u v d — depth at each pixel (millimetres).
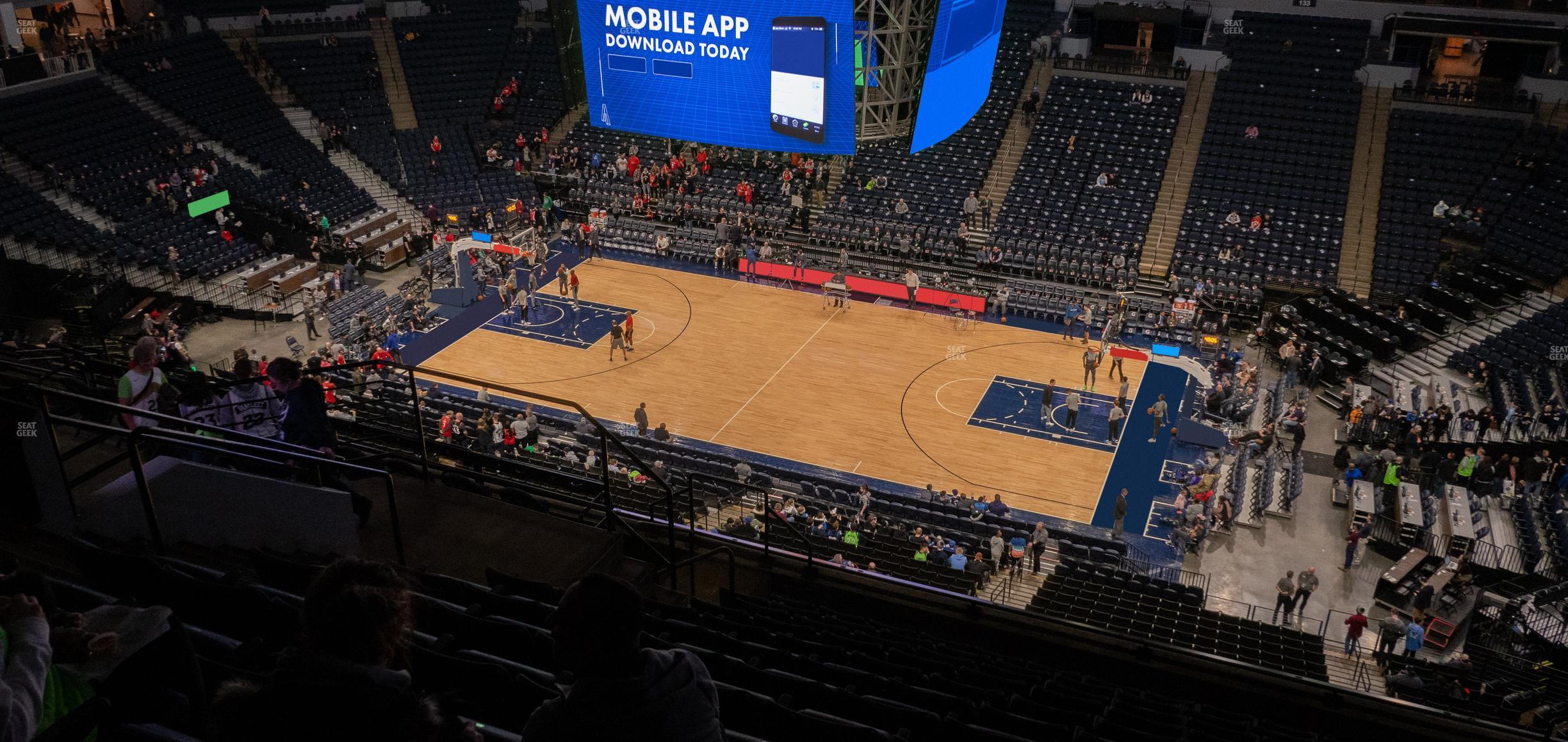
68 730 3635
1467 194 42906
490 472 13484
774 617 12328
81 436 12023
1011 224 45656
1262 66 49312
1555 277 38438
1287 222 43625
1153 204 45406
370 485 11062
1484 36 46062
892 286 43500
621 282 45406
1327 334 38250
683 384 36906
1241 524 30094
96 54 47125
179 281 40312
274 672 3646
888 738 7145
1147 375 38000
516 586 9070
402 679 3592
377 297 42438
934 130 21484
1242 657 21312
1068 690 12312
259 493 9406
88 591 6008
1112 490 31469
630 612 3586
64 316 36156
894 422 34812
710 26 20203
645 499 27094
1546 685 22125
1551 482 29938
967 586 25234
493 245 42531
